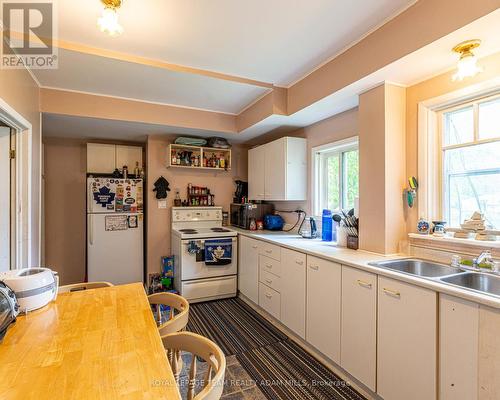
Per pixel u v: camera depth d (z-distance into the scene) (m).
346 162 3.02
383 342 1.69
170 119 3.32
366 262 1.91
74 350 1.05
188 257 3.45
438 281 1.47
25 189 2.29
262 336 2.63
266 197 3.70
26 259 2.26
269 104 2.92
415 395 1.51
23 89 2.21
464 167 1.92
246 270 3.49
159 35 1.97
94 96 2.95
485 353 1.23
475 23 1.38
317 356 2.28
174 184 4.10
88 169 3.95
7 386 0.84
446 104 1.96
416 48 1.63
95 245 3.67
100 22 1.53
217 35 1.97
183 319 1.48
